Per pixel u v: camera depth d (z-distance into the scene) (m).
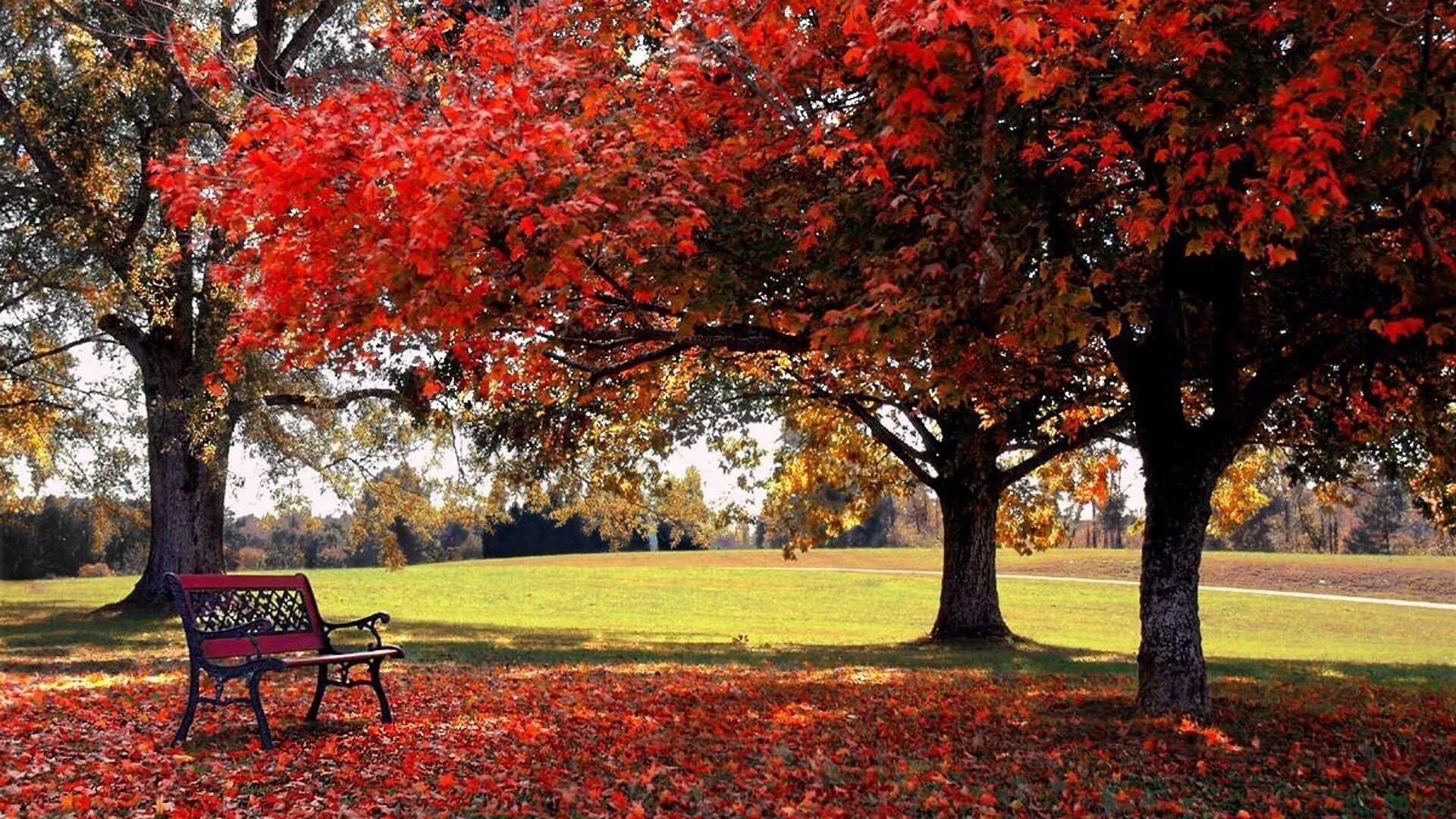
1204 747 9.82
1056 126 9.80
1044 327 8.77
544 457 21.64
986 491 23.12
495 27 9.98
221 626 9.40
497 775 8.09
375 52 16.88
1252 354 11.03
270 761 8.34
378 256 7.90
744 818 7.34
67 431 28.94
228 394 22.28
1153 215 8.73
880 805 7.84
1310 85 7.84
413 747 9.08
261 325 9.48
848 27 7.58
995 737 10.39
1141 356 11.26
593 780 8.05
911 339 8.85
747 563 64.81
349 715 10.59
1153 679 11.31
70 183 20.89
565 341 10.56
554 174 8.06
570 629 28.62
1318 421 13.80
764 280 10.04
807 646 23.73
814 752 9.55
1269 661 20.61
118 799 7.10
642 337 10.47
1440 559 58.50
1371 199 9.66
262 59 22.45
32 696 10.94
